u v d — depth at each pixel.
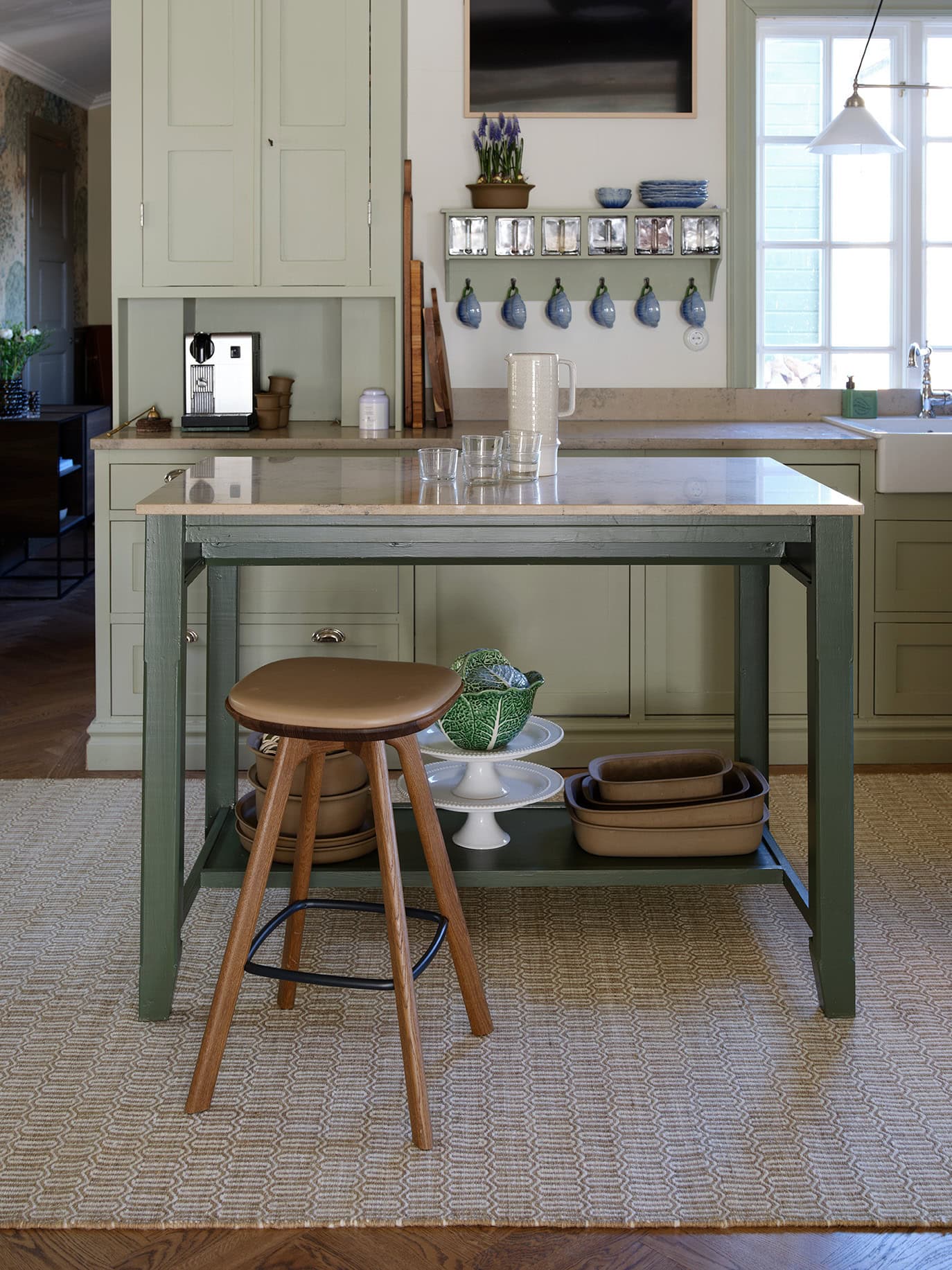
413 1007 2.08
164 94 4.09
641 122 4.52
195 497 2.48
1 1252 1.82
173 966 2.47
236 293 4.17
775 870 2.71
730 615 4.05
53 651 5.66
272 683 2.26
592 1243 1.85
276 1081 2.26
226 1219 1.89
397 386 4.27
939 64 4.66
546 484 2.72
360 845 2.77
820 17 4.55
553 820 3.03
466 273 4.54
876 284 4.76
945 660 4.09
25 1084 2.25
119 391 4.33
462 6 4.45
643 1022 2.48
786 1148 2.07
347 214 4.13
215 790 3.10
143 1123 2.13
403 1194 1.95
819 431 4.18
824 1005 2.50
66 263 8.69
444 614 4.03
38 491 6.65
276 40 4.06
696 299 4.55
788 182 4.70
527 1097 2.21
